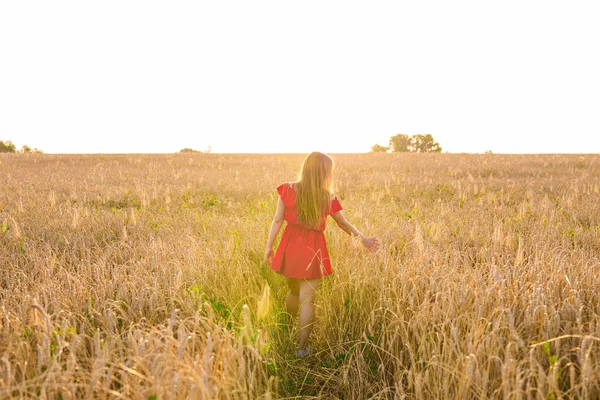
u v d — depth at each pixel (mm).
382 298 3691
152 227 6957
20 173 18516
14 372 2328
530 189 11680
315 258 3623
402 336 3111
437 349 2824
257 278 4555
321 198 3574
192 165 24578
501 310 2926
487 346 2605
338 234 5562
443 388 2559
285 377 3188
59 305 3307
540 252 4680
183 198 10891
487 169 19828
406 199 10578
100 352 2389
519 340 2543
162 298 3574
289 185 3686
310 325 3576
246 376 2785
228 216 8266
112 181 15430
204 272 4277
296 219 3639
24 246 5465
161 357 2326
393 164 23672
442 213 7875
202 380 2109
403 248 4980
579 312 2740
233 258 4750
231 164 25328
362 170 20312
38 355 2465
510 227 6441
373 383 3139
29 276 4422
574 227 6688
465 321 3053
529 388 2189
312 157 3615
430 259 4457
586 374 2234
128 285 3904
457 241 5754
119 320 3312
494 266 3756
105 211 8289
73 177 16828
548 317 2895
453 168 20609
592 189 11359
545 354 2660
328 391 3166
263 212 8312
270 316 3717
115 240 6273
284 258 3646
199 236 6230
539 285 3242
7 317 2816
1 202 9273
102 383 2330
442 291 3338
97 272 4184
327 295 4070
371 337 3436
